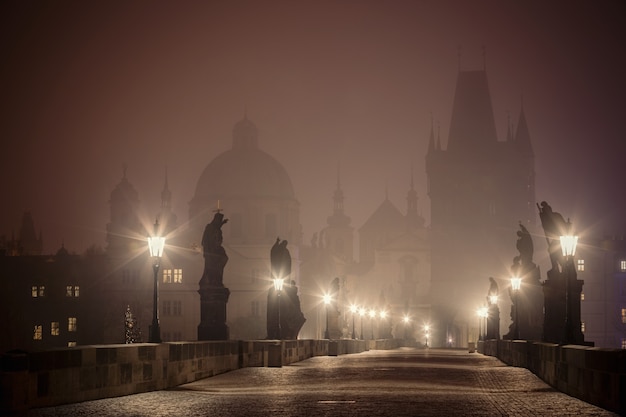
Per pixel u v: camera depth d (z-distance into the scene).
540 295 67.88
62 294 187.88
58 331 187.50
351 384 36.78
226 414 24.69
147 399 29.08
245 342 49.47
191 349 38.59
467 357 77.38
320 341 79.00
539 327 68.06
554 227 49.56
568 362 30.91
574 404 27.12
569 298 35.44
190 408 26.28
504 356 63.19
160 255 37.31
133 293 193.00
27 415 23.38
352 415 24.36
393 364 58.28
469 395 30.80
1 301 177.50
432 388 34.34
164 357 34.38
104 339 186.88
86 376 27.67
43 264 188.50
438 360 67.19
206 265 56.22
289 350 58.94
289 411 25.45
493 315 99.38
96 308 188.12
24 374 24.17
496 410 25.61
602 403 25.89
